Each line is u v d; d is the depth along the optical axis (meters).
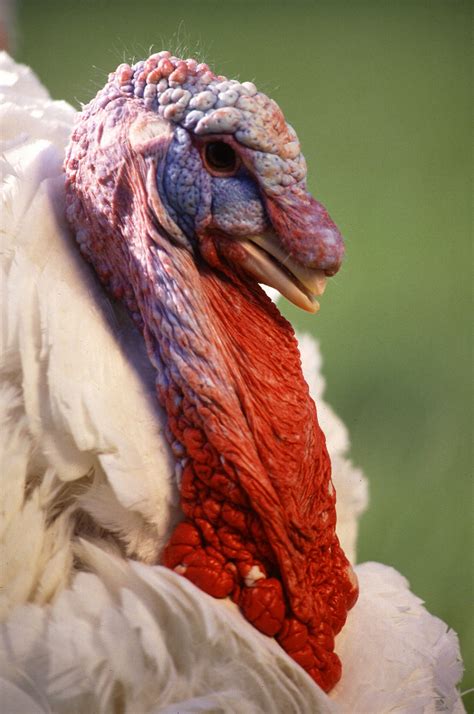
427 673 2.76
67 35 6.25
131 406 2.71
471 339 4.62
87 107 2.71
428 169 5.91
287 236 2.69
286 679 2.70
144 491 2.69
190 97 2.69
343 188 5.73
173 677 2.69
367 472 3.87
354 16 7.29
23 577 2.69
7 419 2.69
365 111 6.34
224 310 2.71
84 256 2.72
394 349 4.54
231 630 2.69
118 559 2.70
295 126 6.19
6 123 2.75
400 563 3.48
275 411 2.71
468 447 4.01
